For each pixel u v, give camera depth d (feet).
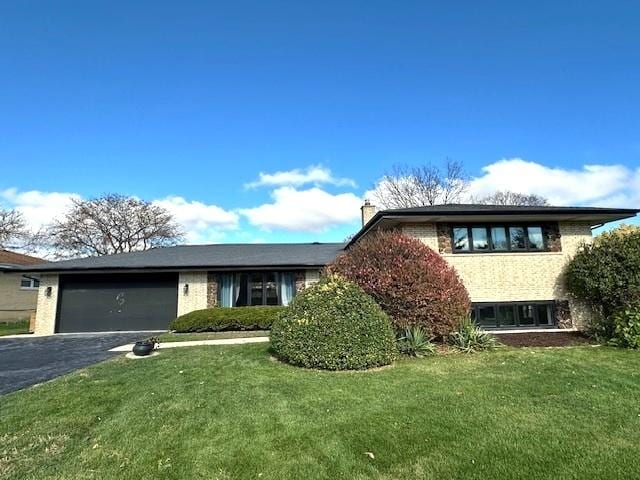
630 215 43.14
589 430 14.98
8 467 13.09
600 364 25.58
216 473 12.39
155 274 60.18
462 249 43.83
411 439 14.35
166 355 32.58
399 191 118.42
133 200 126.93
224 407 18.25
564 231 45.27
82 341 46.78
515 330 42.27
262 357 29.50
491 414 16.61
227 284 59.98
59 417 17.72
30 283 88.84
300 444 14.20
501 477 11.74
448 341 32.40
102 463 13.25
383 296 30.58
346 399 18.83
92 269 56.39
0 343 45.91
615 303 35.32
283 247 74.74
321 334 25.41
